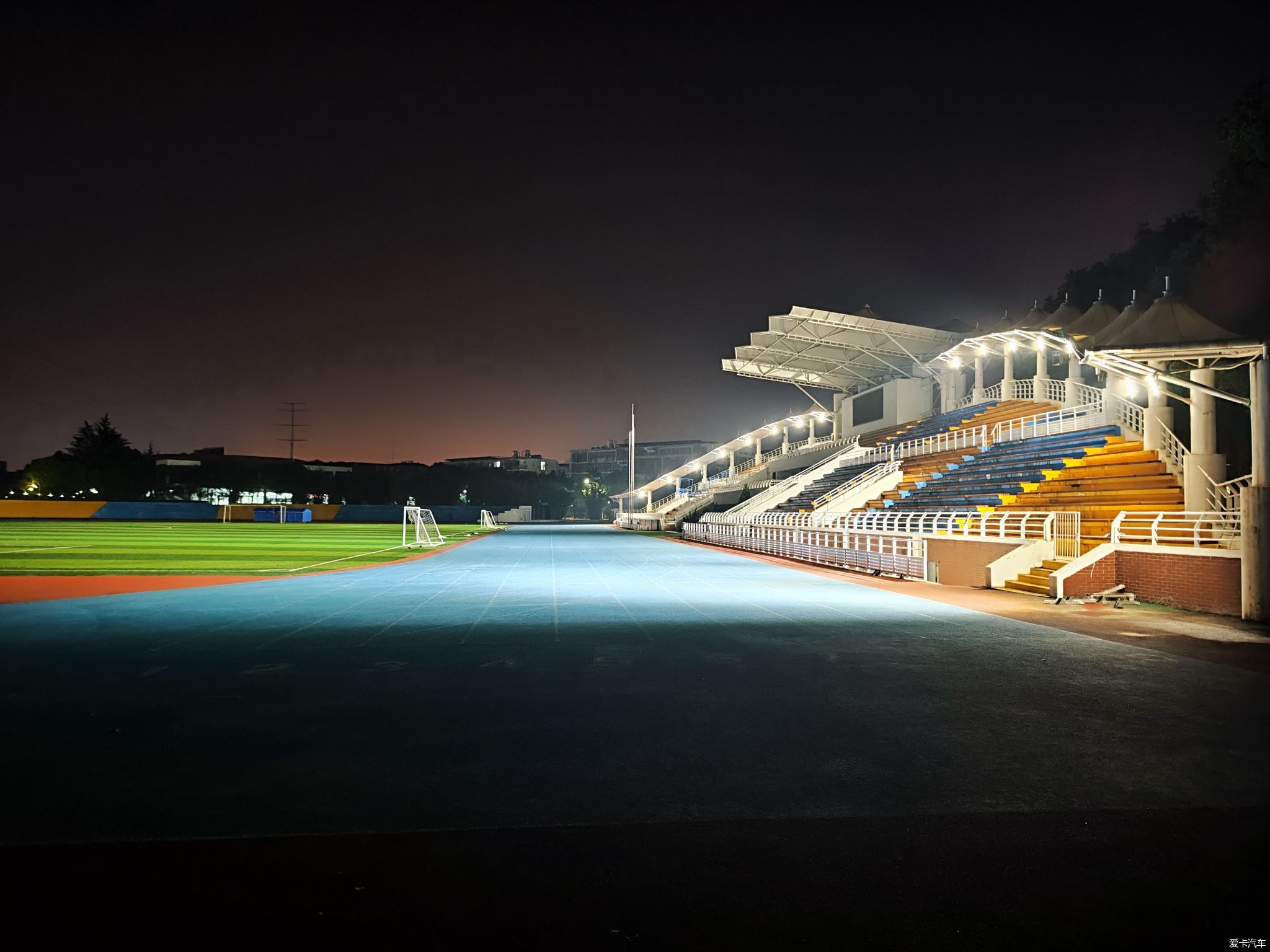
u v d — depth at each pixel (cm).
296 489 12794
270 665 950
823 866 413
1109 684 862
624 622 1345
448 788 525
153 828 455
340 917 356
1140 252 4441
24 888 381
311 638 1151
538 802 502
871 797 514
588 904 371
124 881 389
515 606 1556
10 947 327
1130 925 355
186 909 361
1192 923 358
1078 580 1681
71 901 368
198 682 854
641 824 467
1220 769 573
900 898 379
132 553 3194
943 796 517
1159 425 2319
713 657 1016
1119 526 1731
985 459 3316
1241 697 802
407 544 4222
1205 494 1833
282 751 604
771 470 6806
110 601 1609
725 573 2416
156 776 545
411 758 591
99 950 326
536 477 16738
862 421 5809
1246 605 1361
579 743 634
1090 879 400
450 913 361
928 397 5272
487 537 5597
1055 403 3422
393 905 367
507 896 377
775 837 450
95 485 10462
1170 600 1562
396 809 487
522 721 700
